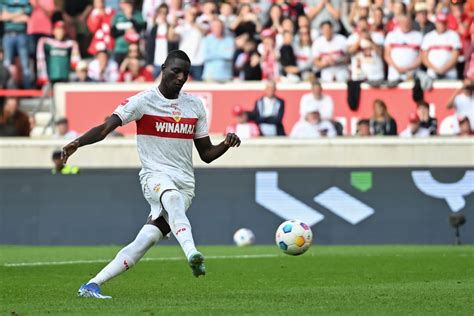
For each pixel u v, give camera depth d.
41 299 33.56
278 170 76.94
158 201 32.97
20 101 93.19
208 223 76.88
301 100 83.38
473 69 85.81
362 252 64.38
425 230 76.56
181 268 50.25
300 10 89.06
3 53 91.25
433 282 41.09
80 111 86.62
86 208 77.12
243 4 87.81
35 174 77.50
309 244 39.44
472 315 28.20
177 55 33.38
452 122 82.88
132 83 85.94
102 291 37.03
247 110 84.06
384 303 31.47
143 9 91.75
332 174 76.88
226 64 86.44
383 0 88.56
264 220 76.81
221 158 79.44
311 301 32.19
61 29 89.31
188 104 33.84
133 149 80.12
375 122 81.25
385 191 76.62
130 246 33.41
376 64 84.94
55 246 76.25
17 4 90.69
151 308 29.80
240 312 28.64
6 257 60.00
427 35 84.56
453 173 76.44
